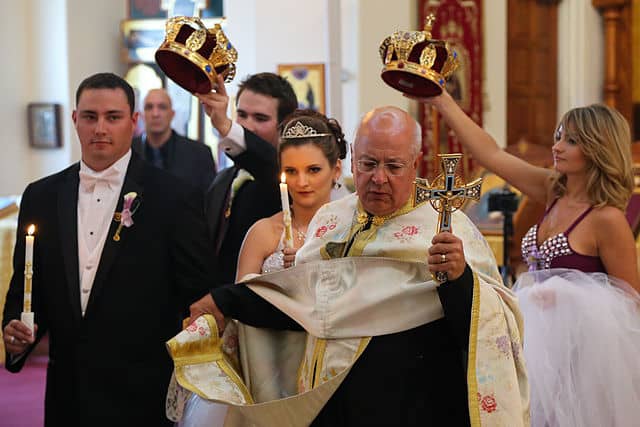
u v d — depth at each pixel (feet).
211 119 15.35
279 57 40.57
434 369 11.32
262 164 16.24
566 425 15.78
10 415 24.18
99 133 14.85
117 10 46.26
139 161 15.42
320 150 14.44
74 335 14.60
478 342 10.90
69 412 14.62
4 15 42.39
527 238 17.54
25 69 43.39
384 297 11.31
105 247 14.76
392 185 11.19
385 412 11.20
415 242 11.48
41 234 15.01
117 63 46.26
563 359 15.93
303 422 11.35
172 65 14.11
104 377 14.47
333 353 11.48
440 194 10.65
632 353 15.92
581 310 15.90
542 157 30.45
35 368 29.25
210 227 17.34
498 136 44.39
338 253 11.94
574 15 47.14
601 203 16.53
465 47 43.16
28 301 13.88
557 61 47.85
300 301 11.86
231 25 41.73
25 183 43.55
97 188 15.08
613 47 46.32
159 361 14.80
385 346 11.35
